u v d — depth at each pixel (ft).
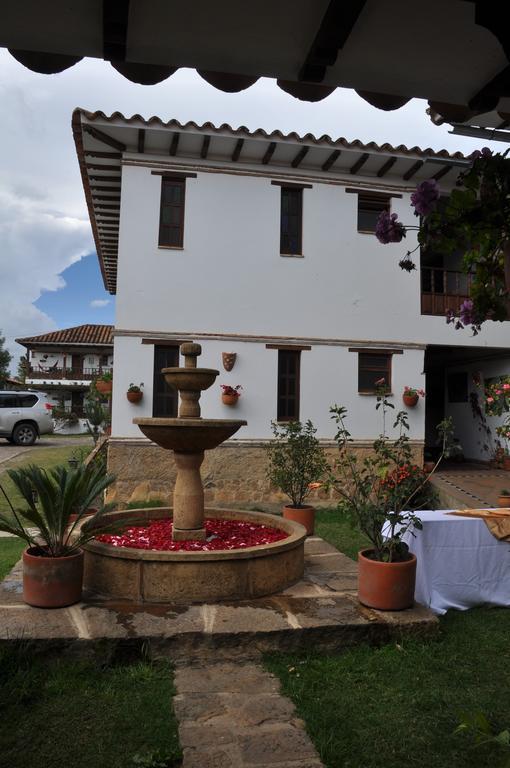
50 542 14.56
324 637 13.42
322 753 9.48
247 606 14.67
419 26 6.50
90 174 36.22
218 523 20.70
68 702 10.98
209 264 34.99
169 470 33.68
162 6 6.04
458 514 17.90
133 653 12.53
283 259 36.04
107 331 117.39
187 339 34.53
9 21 6.17
